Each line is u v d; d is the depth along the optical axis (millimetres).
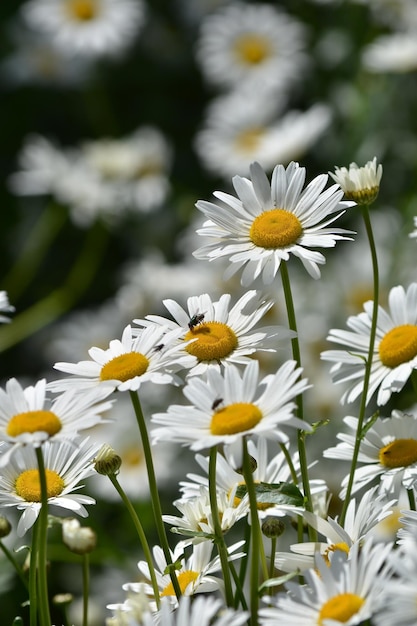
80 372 1234
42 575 1201
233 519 1250
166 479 1934
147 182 2512
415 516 1225
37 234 2566
